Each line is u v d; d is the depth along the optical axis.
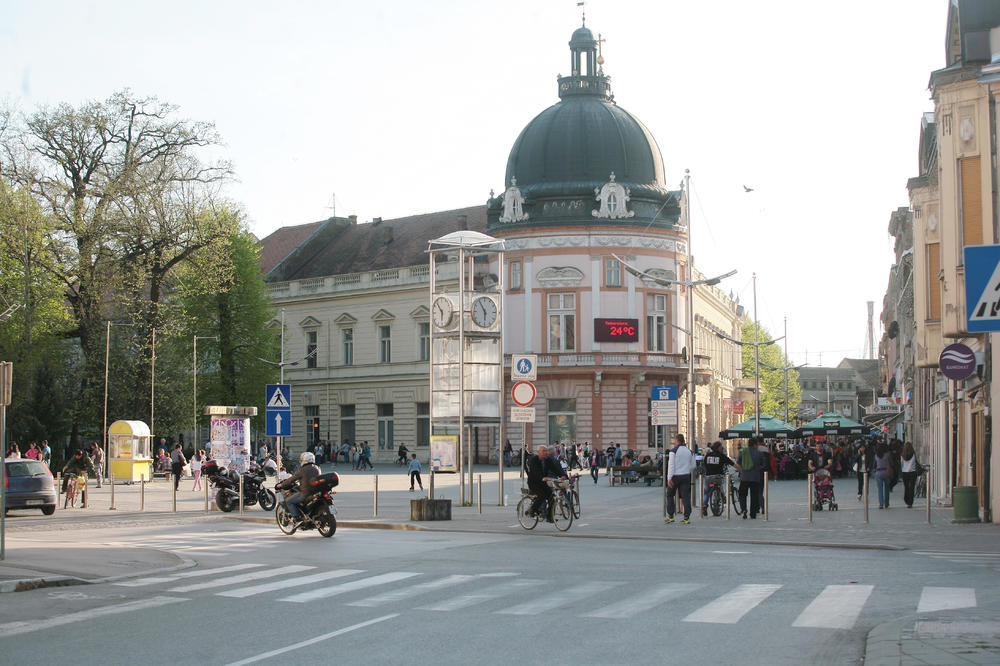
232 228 62.91
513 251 73.81
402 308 80.38
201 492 46.75
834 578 15.58
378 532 25.48
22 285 58.91
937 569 16.59
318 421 84.94
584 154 73.81
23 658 10.54
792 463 59.84
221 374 71.94
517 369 32.38
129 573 16.91
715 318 101.75
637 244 73.00
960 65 27.88
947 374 25.55
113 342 62.50
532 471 25.38
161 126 59.03
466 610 12.95
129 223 57.16
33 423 59.38
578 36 76.88
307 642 11.04
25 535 25.55
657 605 13.15
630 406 72.06
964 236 27.75
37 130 56.47
